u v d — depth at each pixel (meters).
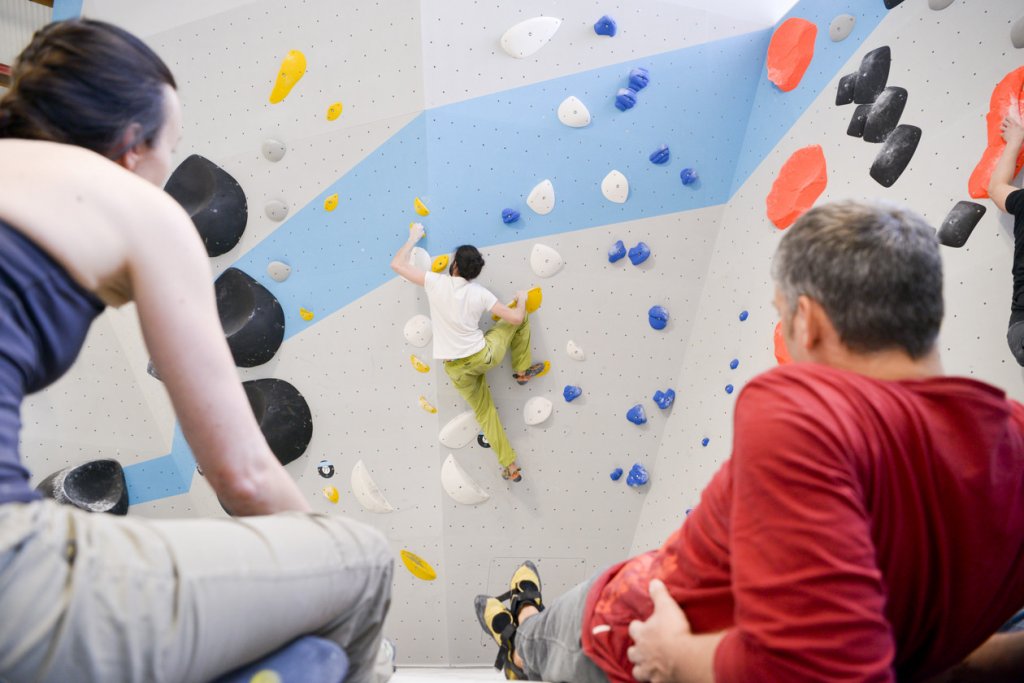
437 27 3.61
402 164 3.82
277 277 3.99
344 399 4.21
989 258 2.41
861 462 0.79
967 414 0.84
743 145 3.87
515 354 4.07
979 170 2.47
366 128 3.77
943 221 2.60
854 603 0.73
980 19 2.56
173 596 0.76
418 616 4.57
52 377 0.88
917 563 0.84
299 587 0.88
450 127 3.75
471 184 3.85
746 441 0.83
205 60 3.70
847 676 0.71
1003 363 2.34
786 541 0.76
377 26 3.60
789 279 0.92
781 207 3.46
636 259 3.97
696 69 3.74
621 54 3.69
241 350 3.96
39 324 0.82
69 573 0.72
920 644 0.91
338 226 3.93
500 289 4.01
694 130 3.83
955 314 2.53
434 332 3.80
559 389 4.20
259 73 3.71
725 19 3.70
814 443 0.78
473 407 4.07
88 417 4.16
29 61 0.94
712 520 0.99
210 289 0.95
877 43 3.03
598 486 4.38
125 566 0.75
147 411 4.21
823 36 3.35
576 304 4.06
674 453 4.16
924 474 0.82
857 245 0.86
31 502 0.77
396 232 3.92
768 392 0.85
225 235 3.86
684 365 4.16
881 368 0.89
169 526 0.82
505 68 3.68
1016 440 0.90
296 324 4.08
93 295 0.86
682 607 1.04
